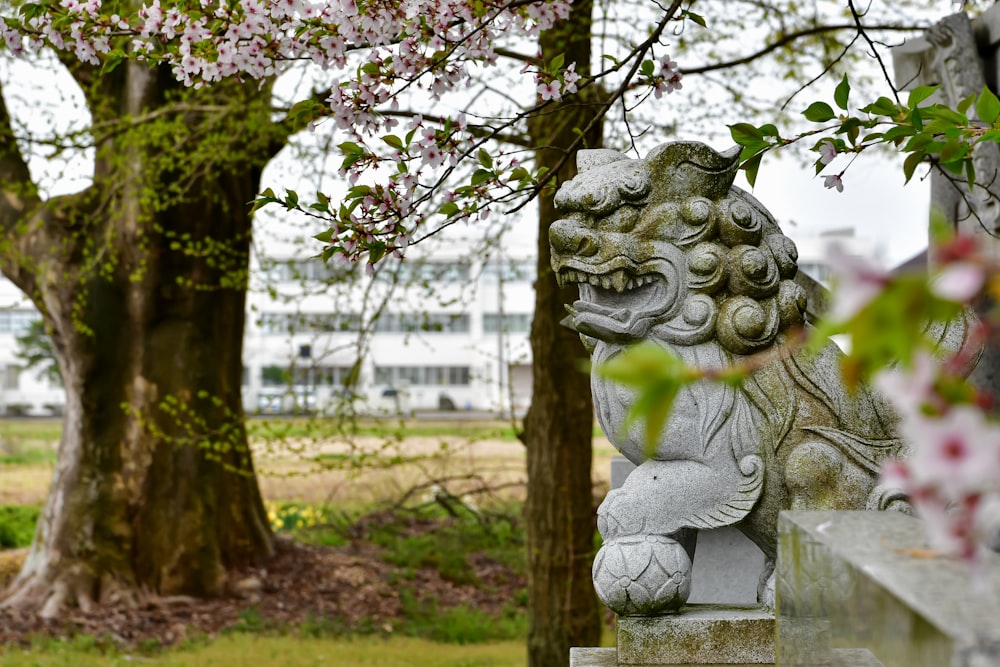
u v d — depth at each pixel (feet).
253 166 33.17
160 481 33.30
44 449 89.61
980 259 2.87
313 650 29.71
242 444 34.81
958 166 9.31
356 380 26.40
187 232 32.50
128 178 30.78
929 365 3.18
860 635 5.22
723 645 9.71
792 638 6.73
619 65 11.53
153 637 30.37
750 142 9.62
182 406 28.96
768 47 21.99
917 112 8.89
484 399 119.75
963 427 3.03
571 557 23.53
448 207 11.07
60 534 32.91
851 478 9.78
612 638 31.22
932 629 4.18
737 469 9.97
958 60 16.31
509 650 30.71
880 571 5.02
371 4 10.68
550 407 23.82
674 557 9.74
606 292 10.35
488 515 39.88
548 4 11.45
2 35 11.78
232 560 34.91
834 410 10.00
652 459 10.16
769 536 10.11
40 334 123.13
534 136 22.65
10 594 33.06
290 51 11.05
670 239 10.16
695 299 10.12
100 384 33.06
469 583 37.93
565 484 23.72
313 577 36.24
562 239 10.19
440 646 31.19
